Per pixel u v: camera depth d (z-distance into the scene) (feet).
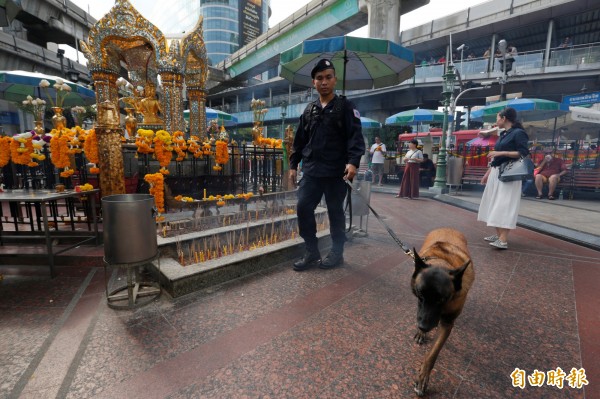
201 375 6.35
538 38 103.14
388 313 8.96
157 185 13.19
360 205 16.98
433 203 29.84
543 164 34.19
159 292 9.85
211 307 9.20
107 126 13.39
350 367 6.65
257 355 7.01
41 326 8.08
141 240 8.74
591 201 31.35
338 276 11.68
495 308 9.37
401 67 20.79
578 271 12.37
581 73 64.85
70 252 12.71
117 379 6.20
